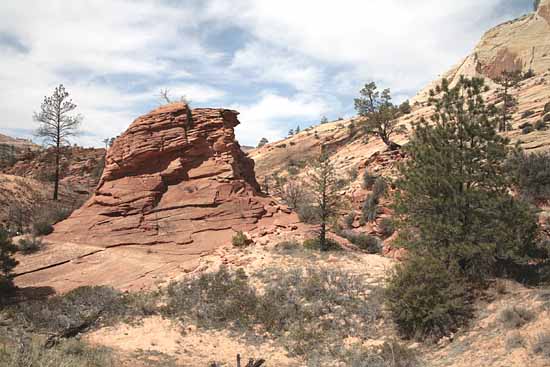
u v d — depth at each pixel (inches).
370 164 1931.6
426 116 2743.6
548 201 966.4
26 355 454.3
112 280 909.2
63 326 705.6
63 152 2111.2
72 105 1801.2
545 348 408.2
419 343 568.4
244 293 797.9
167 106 1282.0
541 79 2775.6
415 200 744.3
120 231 1091.9
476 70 4047.7
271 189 2662.4
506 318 502.3
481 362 445.4
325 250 1021.2
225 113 1331.2
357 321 674.8
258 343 661.3
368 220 1429.6
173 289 842.2
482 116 693.9
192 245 1071.0
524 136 1603.1
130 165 1210.6
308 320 701.3
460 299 580.7
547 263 665.0
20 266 941.2
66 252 1015.0
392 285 634.2
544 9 3988.7
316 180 1093.8
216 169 1237.7
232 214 1165.7
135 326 719.7
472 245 643.5
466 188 689.0
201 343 666.2
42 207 1652.3
